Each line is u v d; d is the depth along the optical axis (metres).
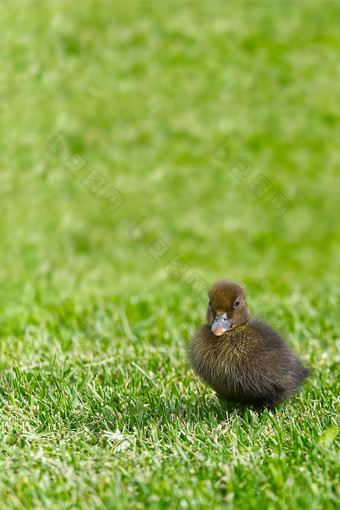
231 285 9.70
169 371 11.00
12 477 7.37
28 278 20.14
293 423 8.71
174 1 35.72
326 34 34.88
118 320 14.48
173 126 29.23
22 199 24.98
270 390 9.38
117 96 30.08
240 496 6.99
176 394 10.07
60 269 21.58
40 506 6.79
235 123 29.91
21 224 23.92
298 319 13.88
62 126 27.78
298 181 27.70
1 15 30.91
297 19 35.47
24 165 26.19
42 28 31.06
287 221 25.75
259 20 35.38
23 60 29.56
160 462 7.70
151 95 30.50
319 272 22.61
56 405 9.34
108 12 33.56
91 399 9.73
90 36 32.03
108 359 11.38
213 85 31.61
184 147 28.50
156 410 9.38
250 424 9.06
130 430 8.91
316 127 30.19
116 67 31.25
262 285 18.56
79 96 29.31
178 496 6.89
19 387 9.88
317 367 11.20
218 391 9.66
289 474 7.37
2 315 15.29
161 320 14.13
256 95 31.45
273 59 33.25
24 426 8.77
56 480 7.29
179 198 26.25
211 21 34.88
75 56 30.94
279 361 9.46
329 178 27.86
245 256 23.78
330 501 6.87
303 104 31.12
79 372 10.83
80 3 33.56
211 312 9.80
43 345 12.38
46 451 7.91
